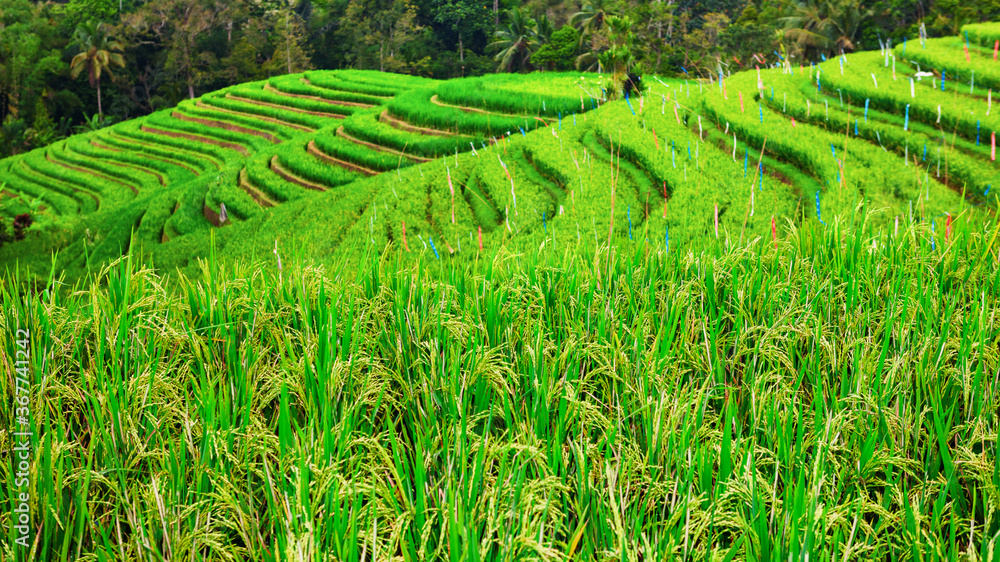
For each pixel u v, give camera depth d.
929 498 3.52
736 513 2.93
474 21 85.06
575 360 4.46
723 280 5.70
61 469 3.18
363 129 40.72
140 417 3.75
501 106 39.69
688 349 4.63
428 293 5.20
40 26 79.56
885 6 52.19
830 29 52.88
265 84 68.75
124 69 81.25
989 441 3.84
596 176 22.81
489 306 4.88
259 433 3.38
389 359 4.63
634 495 3.25
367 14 85.56
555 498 3.11
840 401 3.99
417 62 81.69
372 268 5.55
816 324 4.93
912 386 4.40
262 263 5.69
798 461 3.58
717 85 30.08
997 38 28.52
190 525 3.10
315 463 3.07
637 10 60.81
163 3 79.25
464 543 2.71
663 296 5.50
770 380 4.37
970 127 20.69
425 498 3.04
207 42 83.06
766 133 22.23
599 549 3.04
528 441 3.50
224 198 35.19
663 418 3.69
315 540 2.69
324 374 3.87
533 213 20.77
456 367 4.03
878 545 3.04
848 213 7.82
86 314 4.66
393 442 3.25
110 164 57.03
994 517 3.31
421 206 23.97
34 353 4.09
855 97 25.00
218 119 61.62
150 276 5.20
